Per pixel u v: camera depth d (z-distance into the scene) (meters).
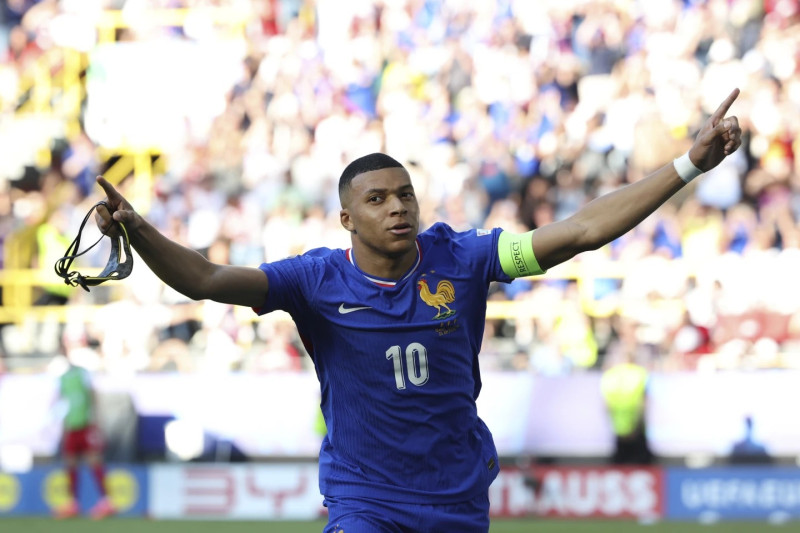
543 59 50.84
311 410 40.53
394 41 53.03
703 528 36.34
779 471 38.28
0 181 51.72
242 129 52.62
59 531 36.88
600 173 47.72
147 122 52.84
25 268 48.97
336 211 48.69
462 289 13.88
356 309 13.77
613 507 39.00
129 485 40.94
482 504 14.37
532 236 13.70
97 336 45.06
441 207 47.22
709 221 44.94
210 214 48.66
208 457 40.81
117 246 12.65
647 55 50.44
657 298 42.69
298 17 54.78
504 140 48.88
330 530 14.03
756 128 47.84
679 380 39.25
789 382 38.69
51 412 41.41
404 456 13.91
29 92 54.69
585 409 39.59
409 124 50.09
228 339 43.69
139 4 55.75
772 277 42.28
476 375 14.73
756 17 50.94
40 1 56.19
